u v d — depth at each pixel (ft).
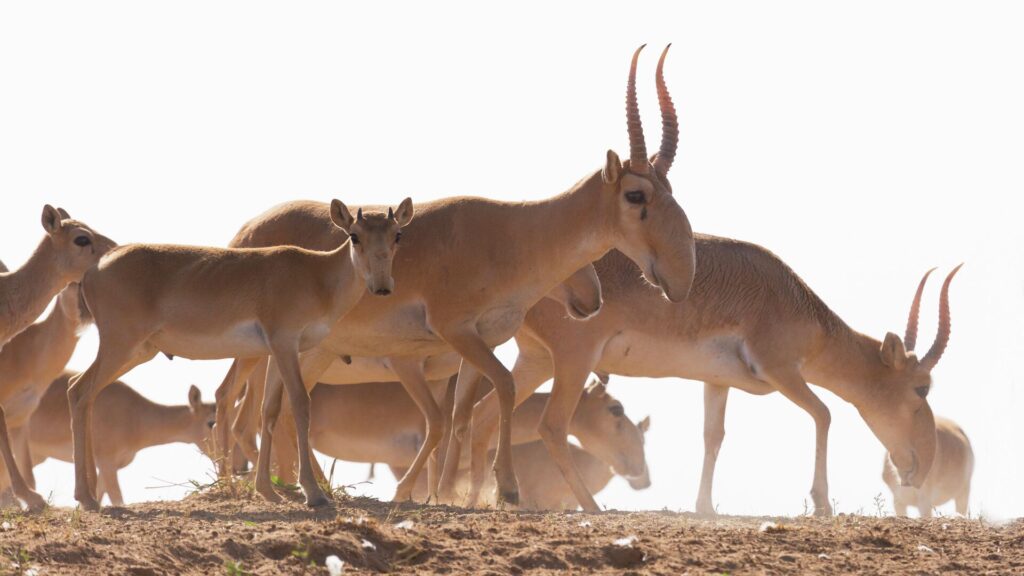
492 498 202.18
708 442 202.80
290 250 153.48
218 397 199.62
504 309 173.47
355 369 196.44
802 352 201.26
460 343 170.50
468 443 239.30
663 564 117.91
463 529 126.62
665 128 172.45
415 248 170.91
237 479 169.17
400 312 171.94
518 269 171.12
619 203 166.20
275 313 150.41
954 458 258.57
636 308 192.34
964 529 144.77
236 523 126.00
